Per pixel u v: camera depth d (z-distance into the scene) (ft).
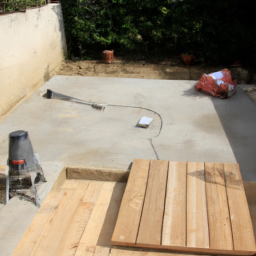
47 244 9.07
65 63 32.40
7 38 18.12
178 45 35.86
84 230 9.68
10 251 8.53
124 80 22.39
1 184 10.75
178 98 18.95
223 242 8.60
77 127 15.46
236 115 16.56
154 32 35.19
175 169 11.80
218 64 33.40
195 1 31.27
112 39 35.14
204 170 11.66
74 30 33.58
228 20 31.53
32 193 10.55
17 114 16.93
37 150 13.38
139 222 9.43
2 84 17.42
